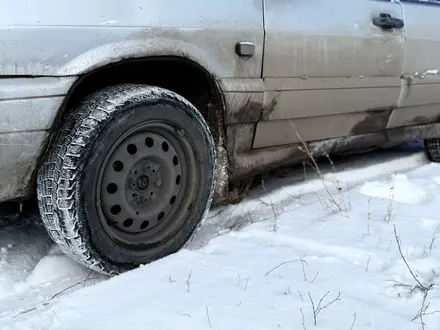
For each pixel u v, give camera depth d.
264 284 2.46
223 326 2.11
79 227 2.54
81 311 2.24
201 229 3.46
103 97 2.67
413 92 4.32
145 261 2.84
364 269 2.63
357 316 2.19
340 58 3.68
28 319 2.29
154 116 2.76
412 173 4.37
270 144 3.58
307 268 2.63
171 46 2.84
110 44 2.62
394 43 4.04
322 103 3.69
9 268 2.84
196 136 2.97
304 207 3.58
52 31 2.47
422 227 3.19
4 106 2.39
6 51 2.38
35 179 2.61
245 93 3.23
